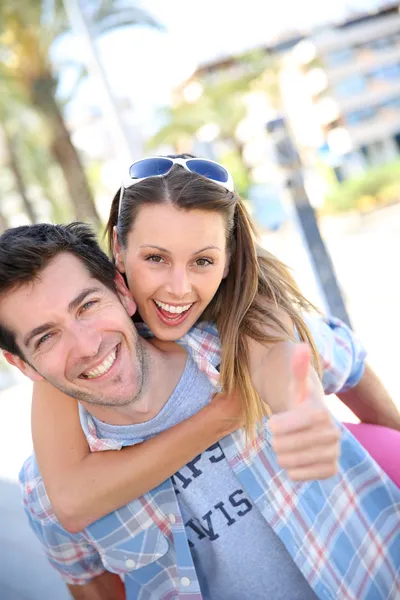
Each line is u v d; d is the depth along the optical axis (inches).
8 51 584.1
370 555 80.4
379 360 272.7
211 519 78.9
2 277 70.7
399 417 100.6
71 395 74.5
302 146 1792.6
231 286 83.4
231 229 83.0
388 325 330.0
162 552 79.8
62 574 89.9
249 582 80.3
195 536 80.2
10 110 687.7
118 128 401.7
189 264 79.0
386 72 1747.0
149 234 78.2
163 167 79.3
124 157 403.2
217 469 78.7
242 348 78.6
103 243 93.0
